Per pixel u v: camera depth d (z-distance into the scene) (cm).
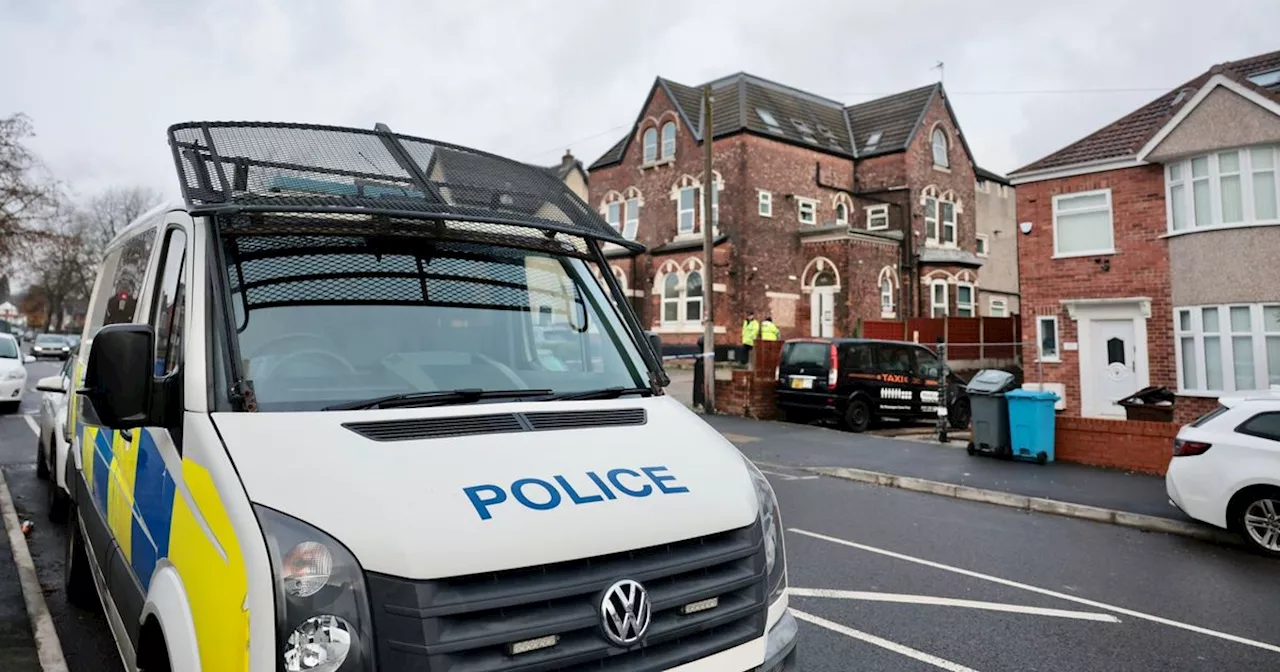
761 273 2947
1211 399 1653
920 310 3197
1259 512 750
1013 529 829
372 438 244
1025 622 542
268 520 208
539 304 356
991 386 1223
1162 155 1706
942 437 1412
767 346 1753
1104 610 574
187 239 306
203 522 227
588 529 228
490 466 240
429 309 325
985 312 3884
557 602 219
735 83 3241
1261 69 1809
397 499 217
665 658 233
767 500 299
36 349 4181
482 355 325
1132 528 854
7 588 527
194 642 218
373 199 305
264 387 269
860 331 2645
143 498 296
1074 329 1872
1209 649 501
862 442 1389
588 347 358
